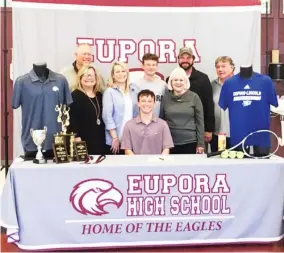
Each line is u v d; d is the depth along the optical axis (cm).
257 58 462
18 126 442
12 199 320
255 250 340
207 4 455
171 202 334
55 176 324
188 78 439
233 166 335
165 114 425
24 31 433
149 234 336
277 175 338
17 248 340
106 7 447
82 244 331
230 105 378
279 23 584
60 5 439
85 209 328
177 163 334
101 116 433
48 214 325
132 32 452
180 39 457
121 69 431
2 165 591
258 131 357
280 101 514
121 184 329
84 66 432
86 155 346
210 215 337
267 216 341
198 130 421
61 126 377
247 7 456
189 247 345
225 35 458
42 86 373
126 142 396
